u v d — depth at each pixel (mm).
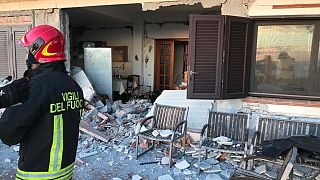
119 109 6285
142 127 4434
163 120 4312
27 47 1600
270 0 4188
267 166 3627
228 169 3693
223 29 4129
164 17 8656
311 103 4133
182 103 4801
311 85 4203
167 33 8711
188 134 4488
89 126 4781
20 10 6016
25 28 6051
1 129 1408
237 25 4227
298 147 2994
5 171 3543
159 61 9078
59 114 1571
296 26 4215
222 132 3930
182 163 3801
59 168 1623
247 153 3445
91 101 6113
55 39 1611
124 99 8469
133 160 3939
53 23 5820
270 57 4395
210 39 4176
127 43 9312
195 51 4203
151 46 8961
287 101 4254
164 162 3834
